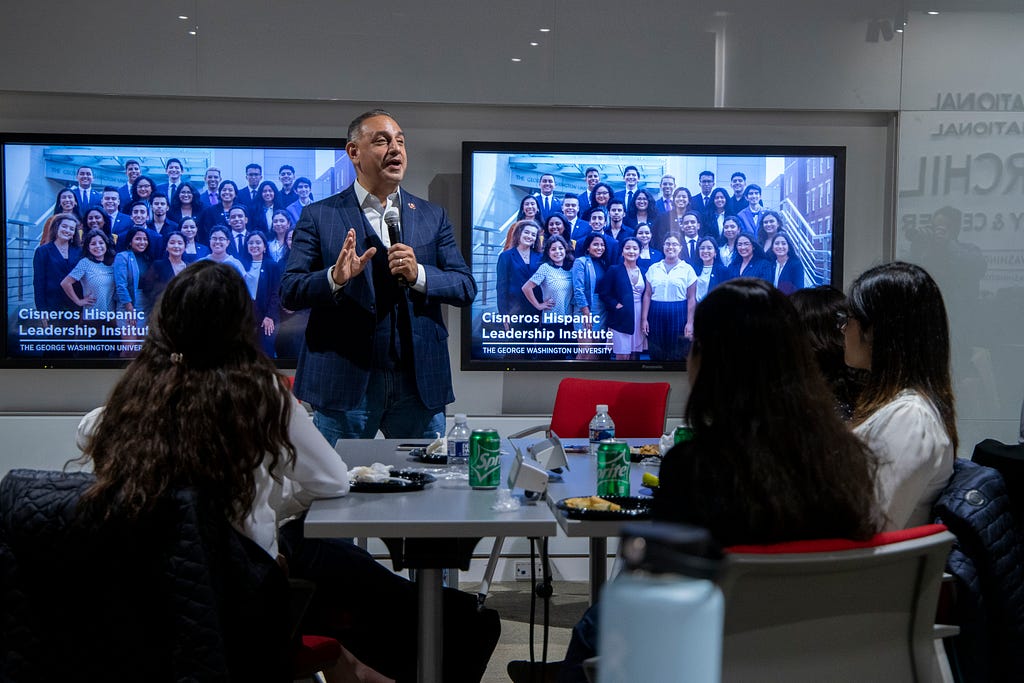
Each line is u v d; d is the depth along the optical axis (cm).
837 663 135
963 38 469
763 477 142
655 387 358
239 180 454
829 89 467
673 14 462
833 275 471
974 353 469
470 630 245
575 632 173
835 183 469
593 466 269
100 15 442
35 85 440
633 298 468
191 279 178
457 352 475
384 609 243
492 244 461
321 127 461
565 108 468
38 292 448
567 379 375
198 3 445
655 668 51
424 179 468
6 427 439
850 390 232
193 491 164
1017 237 469
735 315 149
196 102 455
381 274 355
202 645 160
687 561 56
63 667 162
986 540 179
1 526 162
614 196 465
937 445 190
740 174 468
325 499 208
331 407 346
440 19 455
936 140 469
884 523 161
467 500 208
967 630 178
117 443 168
